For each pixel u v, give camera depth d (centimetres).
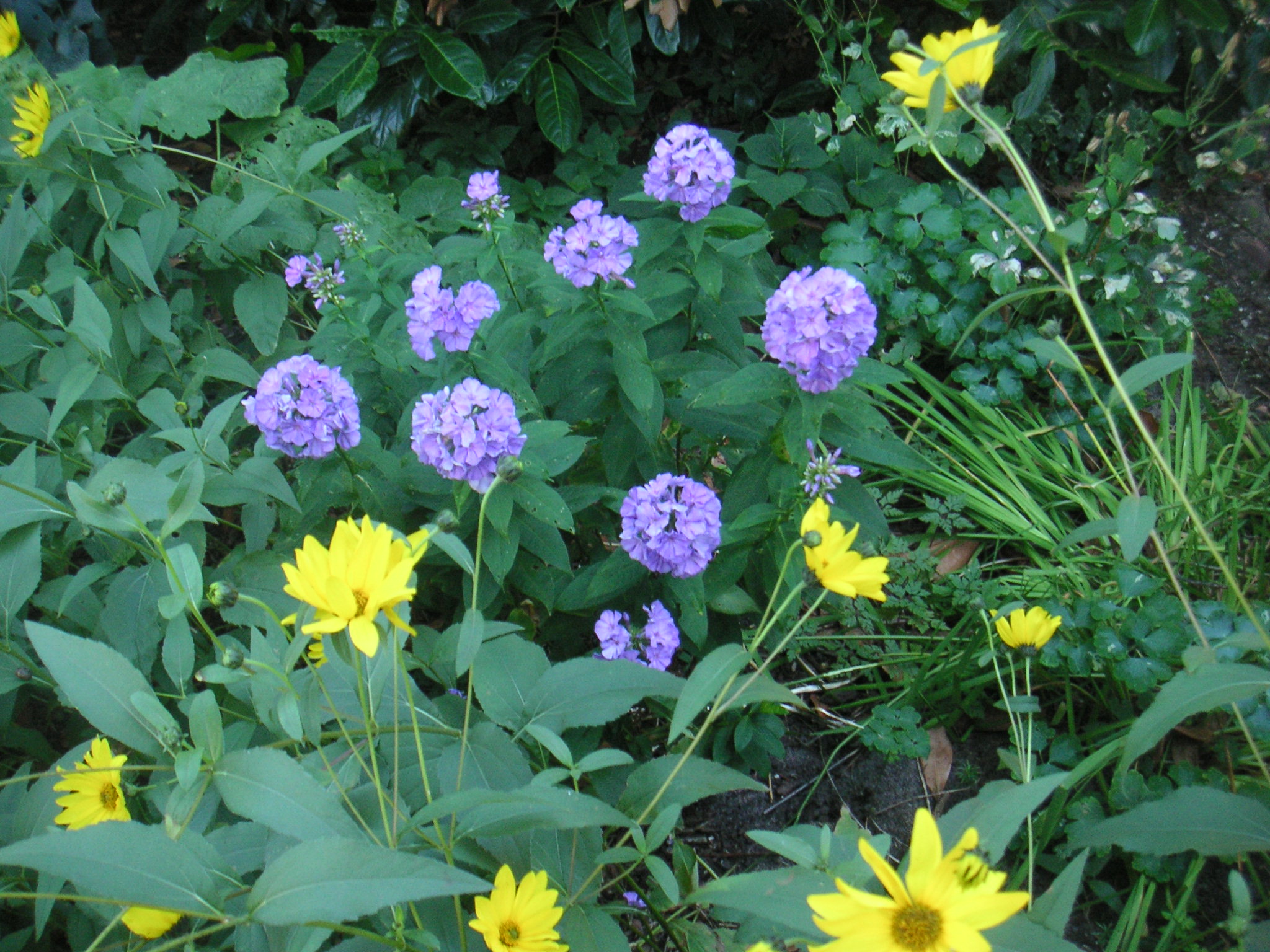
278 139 173
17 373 145
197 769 84
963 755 140
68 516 113
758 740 126
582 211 119
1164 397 170
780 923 86
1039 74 194
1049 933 77
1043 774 131
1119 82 210
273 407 111
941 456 174
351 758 97
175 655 100
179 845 77
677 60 241
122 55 250
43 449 137
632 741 128
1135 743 89
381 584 80
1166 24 186
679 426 137
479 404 106
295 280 138
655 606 116
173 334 142
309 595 80
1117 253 180
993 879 69
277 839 91
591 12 214
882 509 165
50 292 135
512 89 211
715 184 117
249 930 88
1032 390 183
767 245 212
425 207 202
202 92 168
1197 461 162
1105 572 153
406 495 122
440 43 202
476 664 104
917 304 183
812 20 211
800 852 83
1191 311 188
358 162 212
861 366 113
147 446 138
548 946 84
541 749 103
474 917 92
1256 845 92
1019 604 123
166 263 157
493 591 118
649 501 108
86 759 99
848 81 207
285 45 245
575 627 128
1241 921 82
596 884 118
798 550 114
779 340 107
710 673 89
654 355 128
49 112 143
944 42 99
